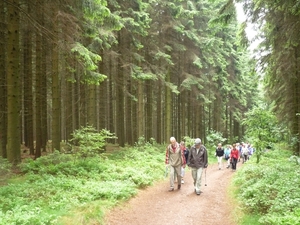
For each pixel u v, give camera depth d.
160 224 7.39
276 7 10.16
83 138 12.87
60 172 10.51
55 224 6.23
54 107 13.69
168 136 24.89
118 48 18.59
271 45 12.87
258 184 8.61
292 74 13.46
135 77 18.03
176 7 21.00
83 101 20.69
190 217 7.93
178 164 11.29
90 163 12.03
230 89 31.70
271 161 15.52
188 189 11.48
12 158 11.02
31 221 5.95
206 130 41.56
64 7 11.84
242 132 47.91
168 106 24.86
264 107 17.34
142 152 17.83
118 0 17.09
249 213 7.32
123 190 9.45
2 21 13.60
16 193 8.04
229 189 11.22
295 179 8.02
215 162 24.38
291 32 10.52
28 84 17.03
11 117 11.02
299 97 14.87
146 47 21.67
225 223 7.36
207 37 25.03
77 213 7.11
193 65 25.95
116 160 14.75
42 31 11.73
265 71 14.24
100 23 13.52
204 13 25.14
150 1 20.06
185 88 25.59
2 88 15.42
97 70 16.95
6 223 5.57
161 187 11.82
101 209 7.67
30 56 16.80
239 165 22.48
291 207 6.28
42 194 8.22
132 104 26.33
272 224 5.69
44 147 18.39
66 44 11.70
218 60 26.94
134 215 8.09
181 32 22.52
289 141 16.25
